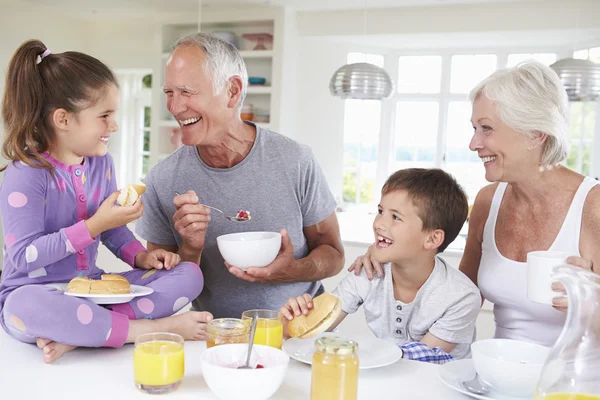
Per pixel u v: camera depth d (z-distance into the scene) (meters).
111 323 1.33
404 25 5.44
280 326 1.34
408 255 1.63
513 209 1.77
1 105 1.55
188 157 1.92
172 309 1.52
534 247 1.71
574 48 5.43
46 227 1.54
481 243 1.90
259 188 1.89
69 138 1.55
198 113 1.71
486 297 1.84
